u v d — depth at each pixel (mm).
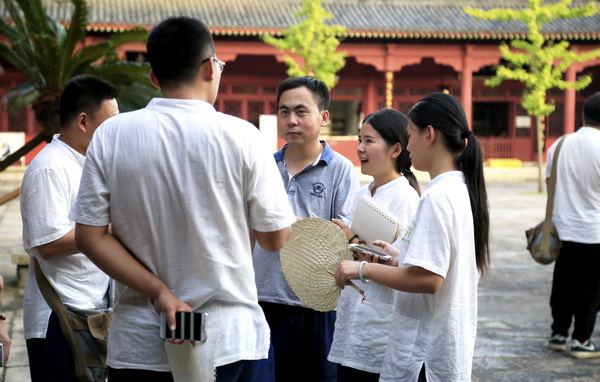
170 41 2686
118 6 31781
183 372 2623
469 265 3162
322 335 4219
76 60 10180
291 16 32438
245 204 2701
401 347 3209
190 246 2629
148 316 2672
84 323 3662
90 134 3740
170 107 2672
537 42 28750
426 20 32688
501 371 6199
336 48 32812
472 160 3172
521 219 18359
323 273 3479
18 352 6539
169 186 2607
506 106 37812
